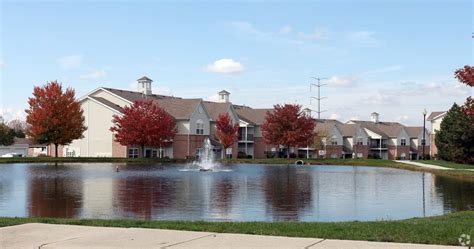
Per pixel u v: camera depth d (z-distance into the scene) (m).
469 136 46.62
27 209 16.42
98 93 67.62
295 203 18.42
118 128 58.31
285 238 9.67
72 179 28.61
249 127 80.69
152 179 29.52
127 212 15.81
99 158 53.22
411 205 18.11
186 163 54.34
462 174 33.59
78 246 9.08
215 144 71.75
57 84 53.72
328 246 8.89
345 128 96.31
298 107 65.75
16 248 9.08
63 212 15.77
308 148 84.56
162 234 10.15
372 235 9.87
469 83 20.16
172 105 69.62
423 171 39.72
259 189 23.70
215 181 28.47
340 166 51.22
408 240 9.42
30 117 52.88
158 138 58.06
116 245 9.11
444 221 11.92
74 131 54.31
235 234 10.14
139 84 75.12
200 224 11.53
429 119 79.62
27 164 45.94
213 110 75.81
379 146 100.31
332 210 16.66
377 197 20.61
